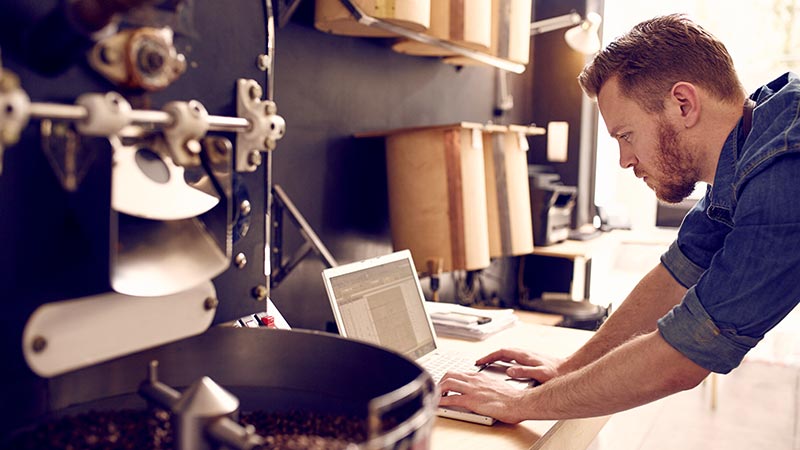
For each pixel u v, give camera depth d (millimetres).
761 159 1119
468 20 2068
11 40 625
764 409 3328
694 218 1572
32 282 655
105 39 674
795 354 4098
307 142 1935
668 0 4770
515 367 1466
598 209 4434
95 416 769
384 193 2324
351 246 2170
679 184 1405
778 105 1161
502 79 3318
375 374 801
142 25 727
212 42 841
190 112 706
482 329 1855
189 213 727
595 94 1494
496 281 3527
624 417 3227
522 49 2514
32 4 642
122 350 703
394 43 2215
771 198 1091
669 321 1165
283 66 1812
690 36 1338
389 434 562
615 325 1576
